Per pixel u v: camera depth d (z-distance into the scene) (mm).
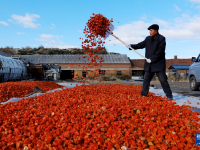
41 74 22859
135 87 7938
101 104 3631
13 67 16609
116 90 6172
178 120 2879
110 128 2525
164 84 4758
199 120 2988
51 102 4113
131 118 2969
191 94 7355
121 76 32188
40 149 1997
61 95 4996
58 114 3125
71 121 2779
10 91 5902
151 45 4648
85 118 2941
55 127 2621
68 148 2051
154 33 4535
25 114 3158
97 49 5207
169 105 3908
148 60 4551
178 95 6230
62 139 2203
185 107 4059
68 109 3344
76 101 4074
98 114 3041
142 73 35625
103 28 4695
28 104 4223
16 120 2906
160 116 2912
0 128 2559
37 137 2334
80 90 5750
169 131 2416
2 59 14656
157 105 3766
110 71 34500
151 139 2213
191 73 9117
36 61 35688
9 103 4246
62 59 36469
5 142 2188
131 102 3869
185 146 2098
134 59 40125
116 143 2168
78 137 2227
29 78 21234
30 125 2639
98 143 2137
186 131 2455
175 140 2211
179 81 21203
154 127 2562
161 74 4676
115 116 2916
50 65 25125
